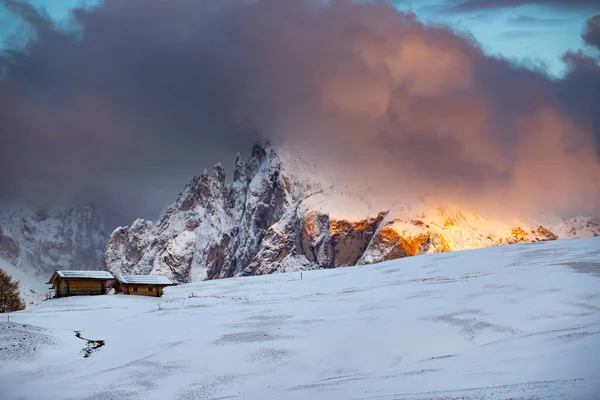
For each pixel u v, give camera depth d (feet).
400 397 173.27
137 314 360.07
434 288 343.05
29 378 240.73
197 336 284.20
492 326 255.50
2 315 366.02
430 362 215.51
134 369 241.96
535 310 269.03
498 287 313.94
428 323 267.18
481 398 157.07
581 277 311.68
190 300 420.36
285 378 226.38
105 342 295.28
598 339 200.95
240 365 239.71
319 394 193.98
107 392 220.02
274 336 270.67
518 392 157.28
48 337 289.53
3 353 261.85
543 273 328.49
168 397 214.07
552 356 192.44
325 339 261.85
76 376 241.55
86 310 385.50
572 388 152.66
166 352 261.24
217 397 210.79
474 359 206.49
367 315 295.48
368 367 232.32
